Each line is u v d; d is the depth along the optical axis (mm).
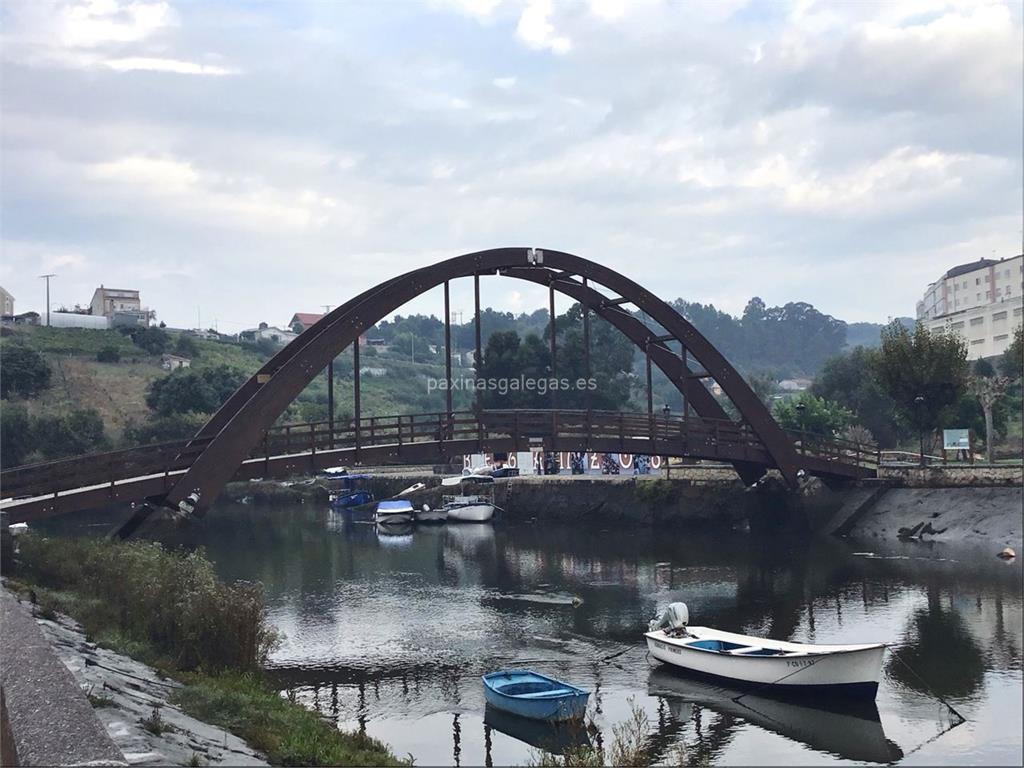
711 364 48719
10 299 141625
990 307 98188
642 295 47281
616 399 102062
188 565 26750
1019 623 32188
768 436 50812
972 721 23281
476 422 42031
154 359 127062
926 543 49438
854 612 34812
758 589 40094
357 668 28766
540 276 46656
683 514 62531
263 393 36000
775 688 25875
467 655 30297
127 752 14656
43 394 107062
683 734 22906
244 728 18703
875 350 69500
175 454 36312
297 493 95188
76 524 69500
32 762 13656
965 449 60031
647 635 29859
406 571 47969
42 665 18562
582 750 21078
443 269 41469
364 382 144375
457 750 21594
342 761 17734
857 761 20859
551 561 50438
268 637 25906
